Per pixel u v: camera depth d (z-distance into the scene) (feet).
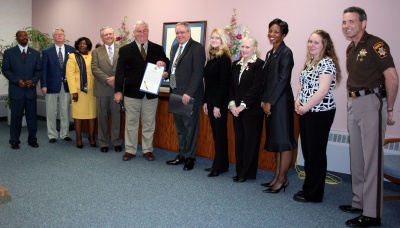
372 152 7.70
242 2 13.62
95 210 8.36
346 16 7.75
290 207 9.04
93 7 18.58
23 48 13.91
